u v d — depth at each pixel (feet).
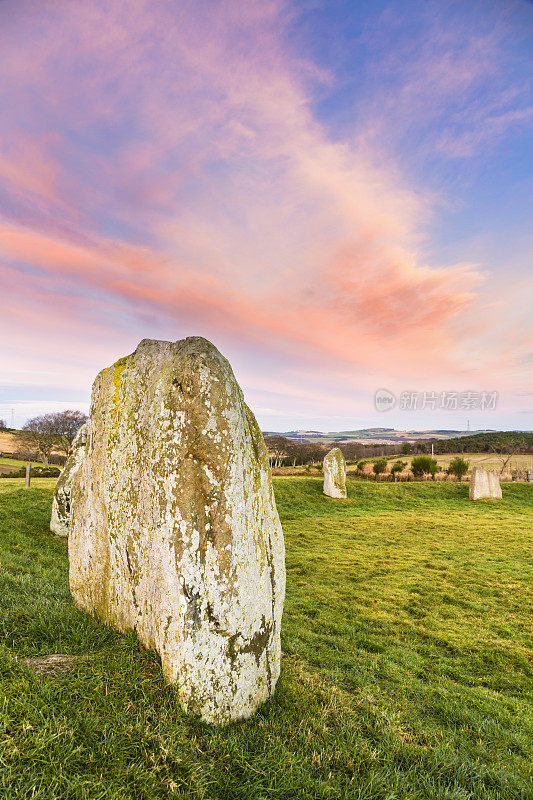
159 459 12.58
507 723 16.57
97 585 15.75
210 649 11.60
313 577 37.11
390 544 50.90
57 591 18.94
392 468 117.80
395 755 11.77
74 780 7.64
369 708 14.80
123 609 14.32
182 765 8.87
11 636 13.30
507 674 21.43
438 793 10.24
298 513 68.39
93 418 16.57
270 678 13.34
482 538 54.80
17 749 7.76
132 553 13.82
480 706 17.80
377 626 27.04
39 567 26.61
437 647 24.43
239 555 12.33
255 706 12.57
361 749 11.28
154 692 11.04
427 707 17.31
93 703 10.00
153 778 8.30
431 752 12.46
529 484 98.94
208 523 11.96
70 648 12.82
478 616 29.50
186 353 13.01
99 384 16.48
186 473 11.97
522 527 61.98
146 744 9.17
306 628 25.76
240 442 12.98
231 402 12.91
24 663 11.05
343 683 18.12
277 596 13.94
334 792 9.23
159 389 13.35
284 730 11.41
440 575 38.93
